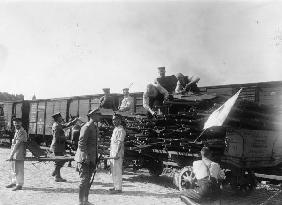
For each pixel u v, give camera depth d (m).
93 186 9.61
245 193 8.88
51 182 9.86
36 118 23.91
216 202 5.89
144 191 9.13
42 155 8.98
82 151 6.96
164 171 12.59
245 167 8.41
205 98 9.00
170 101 9.47
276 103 11.41
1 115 27.17
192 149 8.78
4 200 7.33
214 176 5.93
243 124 8.33
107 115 11.98
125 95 12.95
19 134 8.57
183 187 8.59
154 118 9.98
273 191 10.05
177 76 10.79
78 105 20.25
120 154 8.83
